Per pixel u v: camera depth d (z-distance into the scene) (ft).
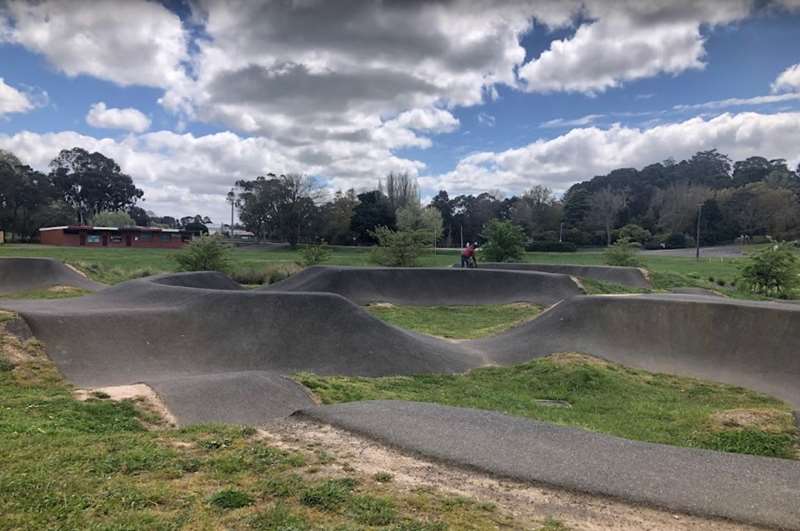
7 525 12.50
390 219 250.78
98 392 27.50
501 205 323.78
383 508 14.28
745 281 90.07
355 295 80.02
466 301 81.56
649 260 178.60
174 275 68.59
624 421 31.04
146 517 13.10
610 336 45.98
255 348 40.37
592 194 312.50
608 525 14.25
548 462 18.02
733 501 15.70
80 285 82.38
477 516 14.28
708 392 36.45
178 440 19.25
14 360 31.58
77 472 15.62
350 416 22.38
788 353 38.06
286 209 233.14
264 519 13.26
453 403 33.37
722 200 274.77
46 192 249.96
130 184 351.87
